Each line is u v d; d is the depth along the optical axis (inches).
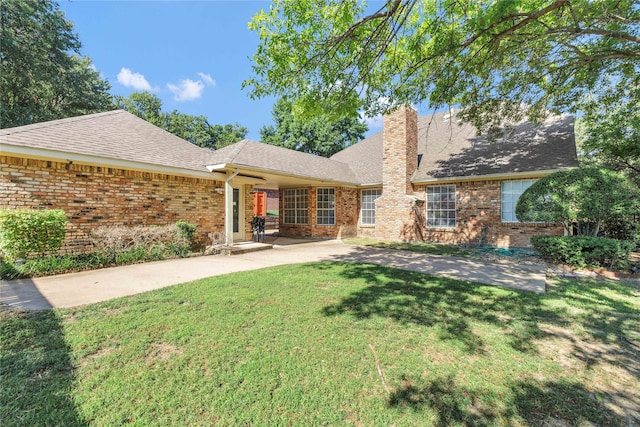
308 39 213.8
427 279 243.8
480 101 338.6
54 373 103.6
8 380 98.3
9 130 259.8
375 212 575.2
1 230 230.2
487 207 459.8
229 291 202.5
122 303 174.2
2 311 159.2
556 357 122.8
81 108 783.1
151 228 326.3
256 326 145.9
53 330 135.9
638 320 160.4
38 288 206.2
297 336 136.2
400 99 280.1
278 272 264.5
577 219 302.5
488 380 106.3
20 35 602.2
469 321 157.2
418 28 228.4
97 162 290.2
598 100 367.9
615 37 215.6
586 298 197.2
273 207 1171.3
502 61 255.8
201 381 101.1
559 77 301.7
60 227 255.8
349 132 1210.6
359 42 212.2
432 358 120.3
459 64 259.8
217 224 417.7
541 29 232.8
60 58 676.7
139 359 114.1
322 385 101.0
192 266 293.1
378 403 93.2
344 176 597.0
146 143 370.6
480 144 525.3
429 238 523.8
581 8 221.6
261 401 92.4
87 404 88.7
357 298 191.5
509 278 252.1
